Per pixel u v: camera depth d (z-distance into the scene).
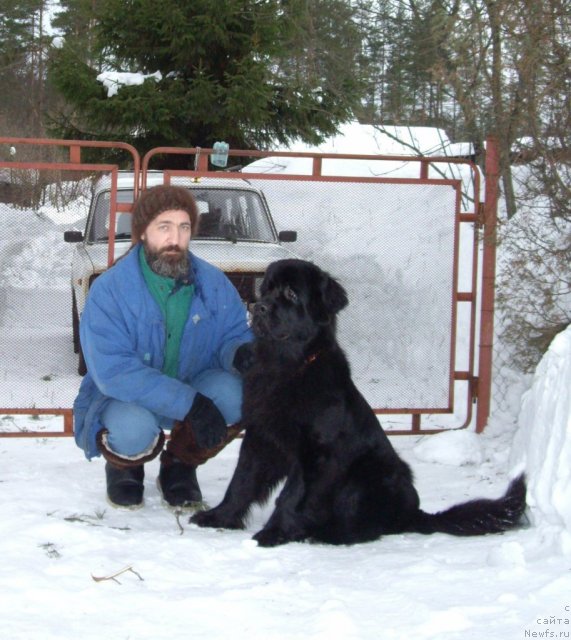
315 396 3.83
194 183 7.22
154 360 4.24
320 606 2.86
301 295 3.84
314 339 3.87
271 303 3.81
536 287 5.97
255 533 3.97
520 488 4.00
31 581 3.06
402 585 3.09
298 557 3.58
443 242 5.89
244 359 4.11
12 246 6.50
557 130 5.70
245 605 2.89
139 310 4.09
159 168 13.74
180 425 4.34
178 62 13.72
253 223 7.27
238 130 13.83
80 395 4.44
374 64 12.41
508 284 6.05
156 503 4.44
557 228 5.89
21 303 6.60
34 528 3.66
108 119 13.48
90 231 7.79
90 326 4.05
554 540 3.42
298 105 13.74
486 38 6.69
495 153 5.86
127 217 7.81
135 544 3.58
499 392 6.38
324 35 12.95
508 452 5.42
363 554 3.67
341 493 3.96
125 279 4.09
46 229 6.81
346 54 12.62
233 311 4.43
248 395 3.98
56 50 14.62
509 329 6.25
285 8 13.64
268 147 14.46
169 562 3.38
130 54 14.04
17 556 3.34
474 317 5.98
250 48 13.60
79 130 14.09
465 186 8.23
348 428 3.93
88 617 2.79
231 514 4.07
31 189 6.89
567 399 3.89
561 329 5.88
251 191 7.35
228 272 6.55
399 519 4.05
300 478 3.90
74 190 7.97
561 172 5.95
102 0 14.22
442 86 8.44
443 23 6.59
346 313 5.85
